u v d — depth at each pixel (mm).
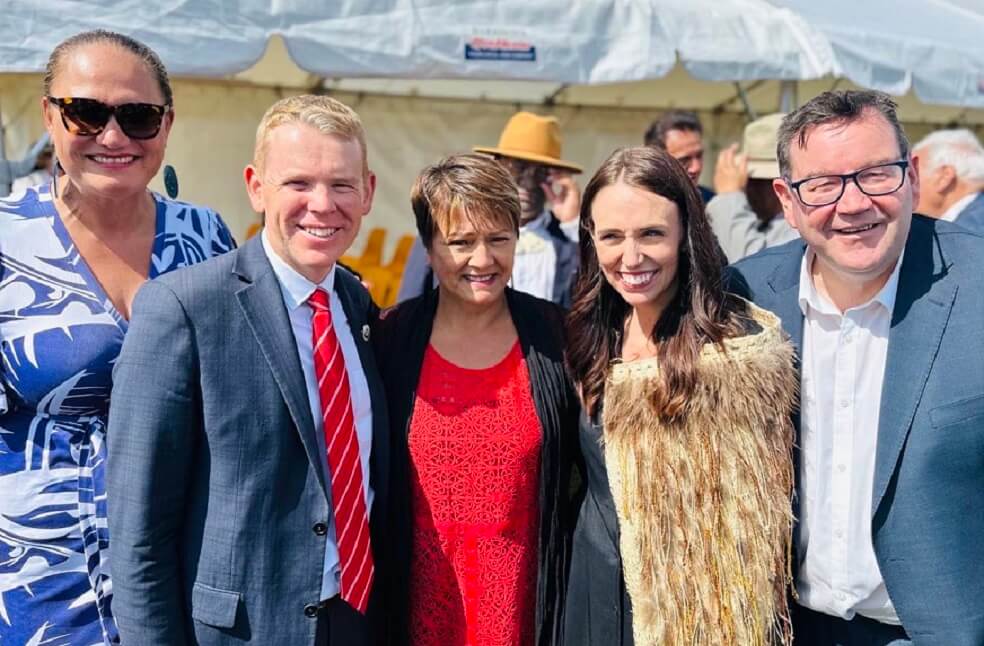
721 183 4109
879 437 1628
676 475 1655
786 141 1674
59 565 1795
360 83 6215
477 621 1894
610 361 1851
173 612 1606
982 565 1601
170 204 2029
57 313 1779
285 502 1644
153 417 1554
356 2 3473
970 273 1610
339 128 1613
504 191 1896
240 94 6000
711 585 1630
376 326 2078
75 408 1812
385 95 6449
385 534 1898
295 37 3355
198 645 1619
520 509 1918
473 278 1919
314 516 1656
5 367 1744
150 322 1576
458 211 1859
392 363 1996
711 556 1632
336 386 1720
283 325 1658
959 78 5078
